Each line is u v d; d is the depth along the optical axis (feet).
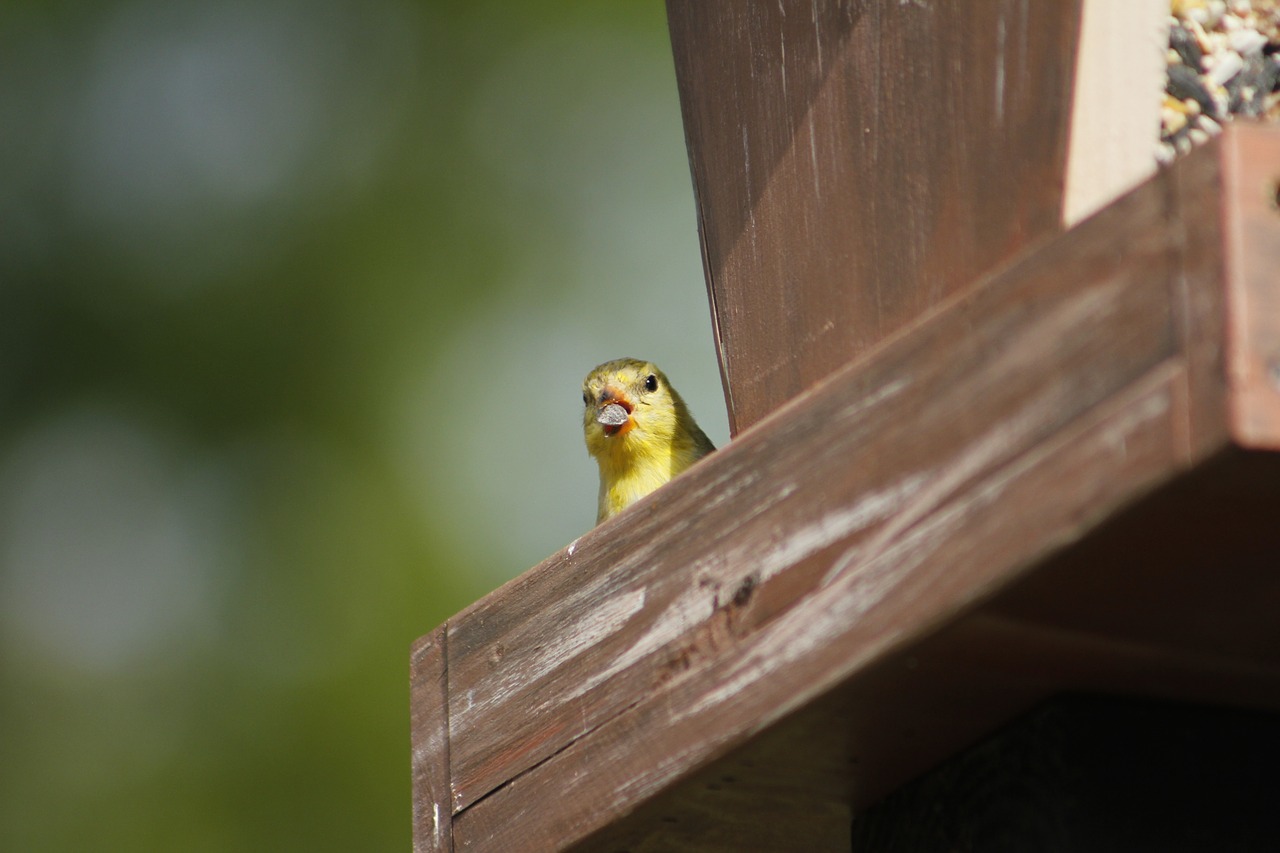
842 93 19.56
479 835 19.04
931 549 14.49
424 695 20.33
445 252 54.13
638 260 54.49
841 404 15.69
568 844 17.85
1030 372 13.82
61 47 56.44
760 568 16.28
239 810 47.29
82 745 48.80
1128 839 16.12
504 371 53.31
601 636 18.01
